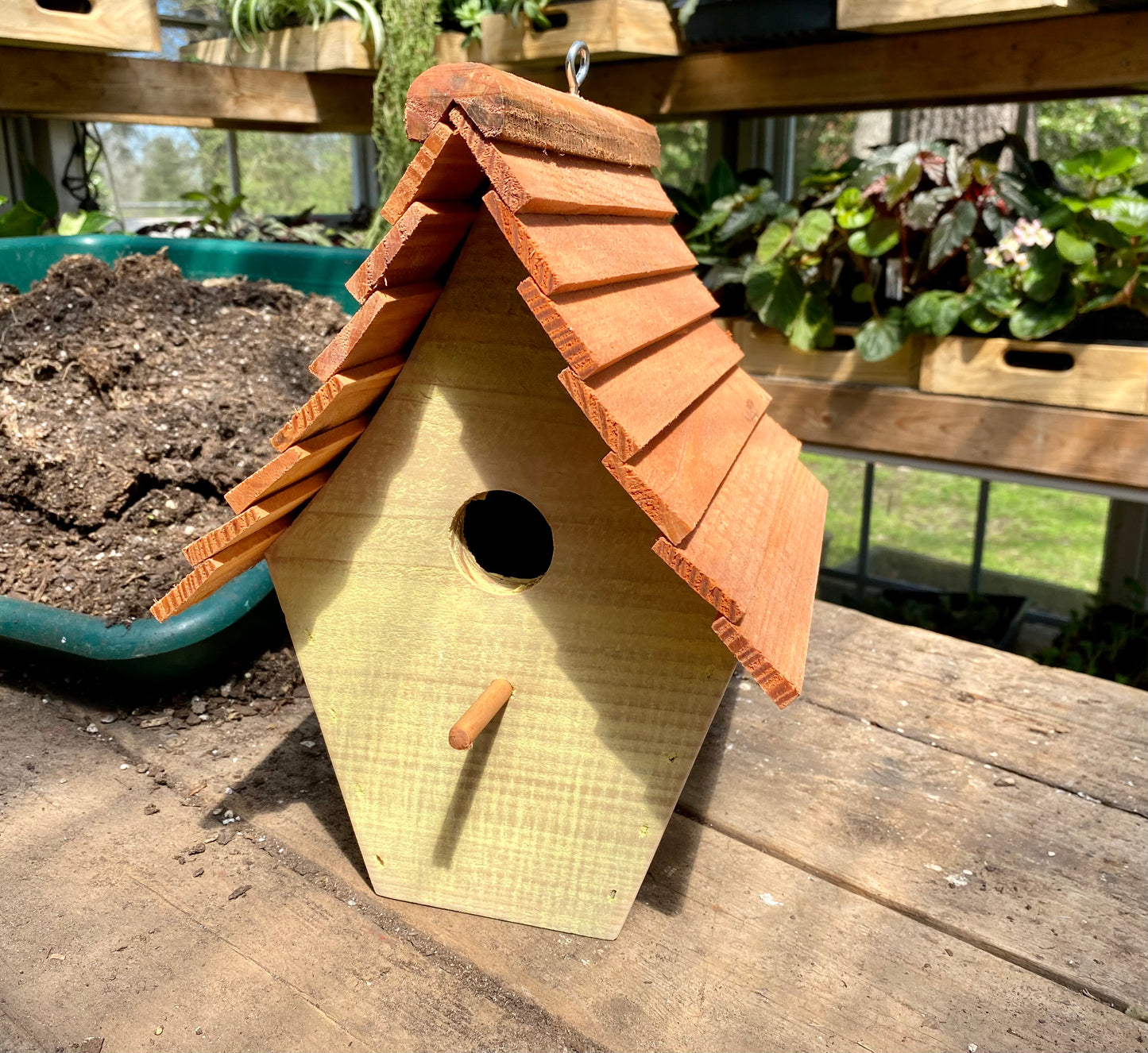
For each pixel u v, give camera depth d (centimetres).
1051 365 96
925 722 57
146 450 60
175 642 50
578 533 35
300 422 31
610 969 38
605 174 41
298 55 105
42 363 63
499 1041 35
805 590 39
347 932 40
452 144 29
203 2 128
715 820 48
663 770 37
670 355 40
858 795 50
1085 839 47
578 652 36
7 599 53
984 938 41
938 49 87
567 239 33
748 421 47
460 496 36
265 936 39
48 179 113
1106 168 89
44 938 38
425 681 38
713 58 100
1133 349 81
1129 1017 37
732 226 102
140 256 74
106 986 36
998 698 60
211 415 64
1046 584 123
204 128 127
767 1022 36
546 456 35
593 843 39
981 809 49
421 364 35
